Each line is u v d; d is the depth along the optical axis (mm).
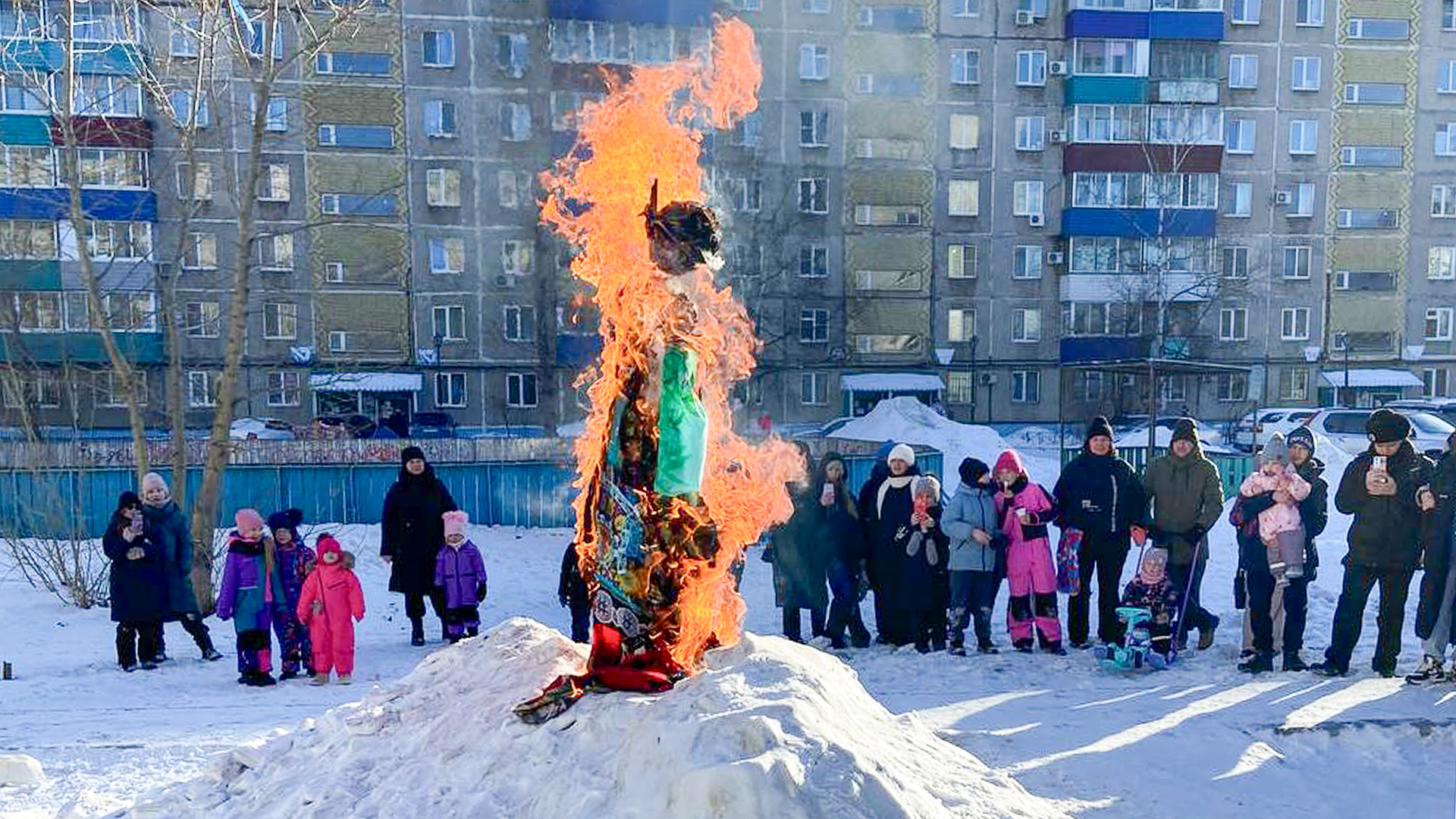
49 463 15055
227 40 12477
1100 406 38031
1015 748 5301
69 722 6879
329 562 8234
